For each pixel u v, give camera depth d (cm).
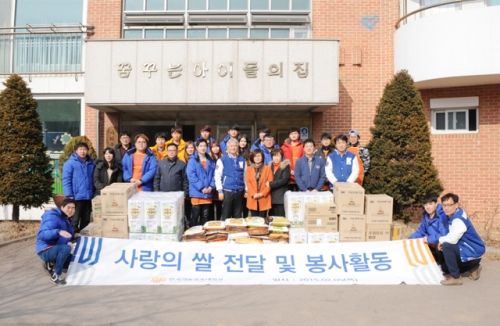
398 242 602
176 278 557
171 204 614
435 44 923
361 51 1065
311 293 512
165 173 730
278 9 1083
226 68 937
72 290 521
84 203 739
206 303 478
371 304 477
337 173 727
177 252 590
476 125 996
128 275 561
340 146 730
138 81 939
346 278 559
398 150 878
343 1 1065
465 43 892
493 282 556
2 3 1100
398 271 571
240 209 722
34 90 1068
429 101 1027
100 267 568
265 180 705
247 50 937
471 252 553
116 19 1074
